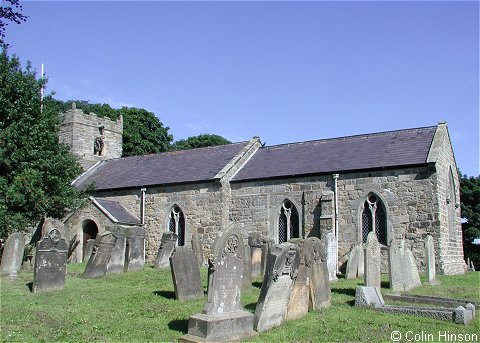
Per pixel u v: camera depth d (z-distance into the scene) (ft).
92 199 96.78
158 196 100.42
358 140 95.20
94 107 204.13
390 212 79.82
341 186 84.23
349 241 82.07
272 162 97.60
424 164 77.77
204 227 94.32
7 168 81.66
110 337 33.58
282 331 35.70
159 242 98.43
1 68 84.38
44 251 52.70
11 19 51.96
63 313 40.70
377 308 43.80
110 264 69.56
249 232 91.50
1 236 77.30
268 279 36.65
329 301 45.73
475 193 156.56
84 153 125.70
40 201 79.71
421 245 76.89
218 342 32.12
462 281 66.69
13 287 54.03
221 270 34.63
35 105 86.33
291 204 88.94
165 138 211.61
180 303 46.52
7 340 32.22
